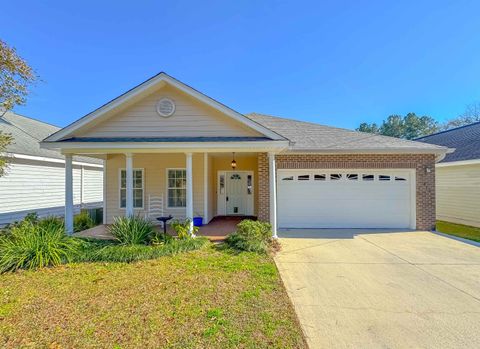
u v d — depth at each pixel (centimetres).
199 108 959
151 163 1235
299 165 1099
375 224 1107
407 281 556
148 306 441
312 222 1111
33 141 1389
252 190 1417
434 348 336
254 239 805
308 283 544
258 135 941
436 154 1095
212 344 339
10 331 374
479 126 1588
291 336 358
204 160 1203
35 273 603
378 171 1110
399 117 5659
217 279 554
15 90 725
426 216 1087
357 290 511
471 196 1249
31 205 1264
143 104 962
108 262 671
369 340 352
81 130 939
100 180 1872
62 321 399
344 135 1248
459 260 697
